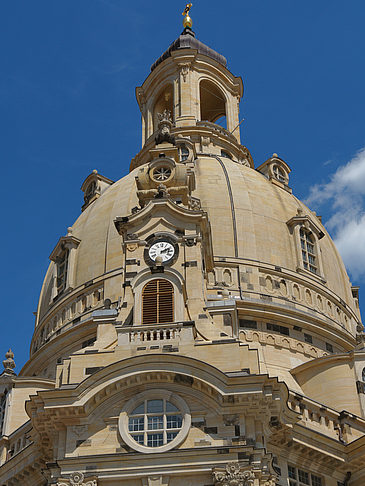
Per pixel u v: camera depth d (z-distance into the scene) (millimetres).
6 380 60781
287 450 48812
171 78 91312
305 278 66812
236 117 92500
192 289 50625
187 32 99125
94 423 44688
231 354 46062
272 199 71562
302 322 63281
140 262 52219
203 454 42688
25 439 54844
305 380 59031
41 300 73812
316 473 49969
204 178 71375
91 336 63531
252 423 43938
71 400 44688
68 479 42688
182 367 44938
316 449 49375
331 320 66250
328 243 74000
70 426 44750
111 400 45250
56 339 65250
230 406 44062
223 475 41906
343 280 72562
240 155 86000
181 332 47344
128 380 45062
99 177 82438
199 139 83750
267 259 66125
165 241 52844
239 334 60938
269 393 44062
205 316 49250
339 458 50219
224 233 66438
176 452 42750
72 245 69875
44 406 44688
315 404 51906
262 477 42312
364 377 57781
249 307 62188
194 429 43750
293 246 68438
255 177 74438
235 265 64625
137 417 44625
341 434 52062
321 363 58938
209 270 58656
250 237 66688
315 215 78375
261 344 61031
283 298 64125
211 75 92438
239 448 42625
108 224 69375
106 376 45125
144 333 47625
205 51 95125
